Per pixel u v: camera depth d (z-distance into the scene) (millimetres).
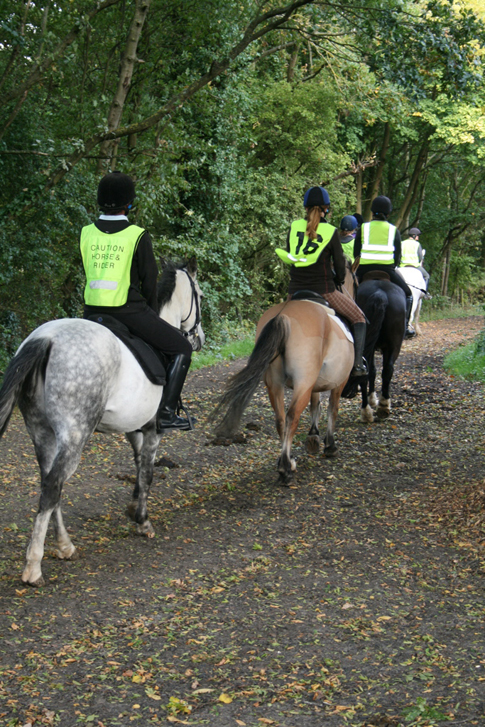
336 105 20625
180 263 6266
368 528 5492
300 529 5512
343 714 2951
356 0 12859
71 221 11289
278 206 20484
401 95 17344
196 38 13969
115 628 3752
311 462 7426
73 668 3309
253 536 5367
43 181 10305
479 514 5484
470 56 12258
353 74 17156
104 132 10812
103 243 4719
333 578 4543
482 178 32531
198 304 6223
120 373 4480
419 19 12281
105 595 4195
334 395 7281
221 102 16234
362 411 9047
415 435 8383
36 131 10602
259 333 6371
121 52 12719
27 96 10617
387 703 3041
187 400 10547
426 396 10453
